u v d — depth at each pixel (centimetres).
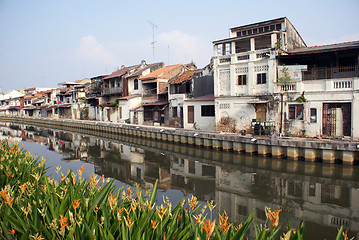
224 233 353
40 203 431
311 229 845
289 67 1962
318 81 1853
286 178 1434
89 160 2036
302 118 1930
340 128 1788
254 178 1461
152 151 2405
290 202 1098
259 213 988
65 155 2252
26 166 712
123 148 2600
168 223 405
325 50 1867
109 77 4441
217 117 2414
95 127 4034
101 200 458
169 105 3156
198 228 366
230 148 2000
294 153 1634
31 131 4369
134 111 3725
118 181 1438
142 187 1325
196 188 1323
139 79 3684
